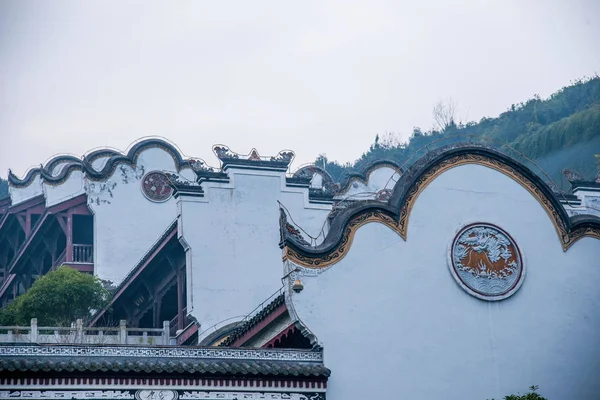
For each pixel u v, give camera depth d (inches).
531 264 1121.4
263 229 1443.2
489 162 1135.6
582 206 1520.7
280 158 1481.3
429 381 1044.5
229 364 983.0
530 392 1080.8
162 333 1625.2
